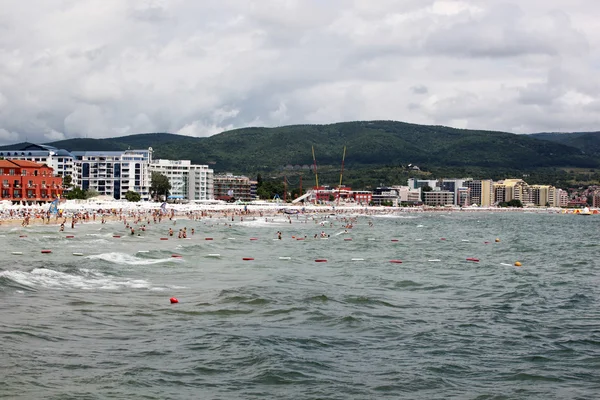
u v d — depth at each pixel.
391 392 40.47
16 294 63.88
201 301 66.00
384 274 94.19
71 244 123.38
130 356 45.38
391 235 192.38
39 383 38.78
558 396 40.53
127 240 139.88
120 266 90.88
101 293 68.06
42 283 71.25
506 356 49.19
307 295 71.69
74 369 41.81
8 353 44.00
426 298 73.75
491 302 71.75
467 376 44.12
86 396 37.22
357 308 65.75
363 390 40.66
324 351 48.94
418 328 57.66
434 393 40.59
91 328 52.47
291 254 122.38
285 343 50.44
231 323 56.59
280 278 86.06
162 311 60.41
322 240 163.50
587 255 132.88
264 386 40.56
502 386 42.22
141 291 70.75
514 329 58.03
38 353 44.62
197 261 103.06
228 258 110.19
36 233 146.50
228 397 38.44
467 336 55.09
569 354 49.97
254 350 47.72
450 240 175.50
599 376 44.62
